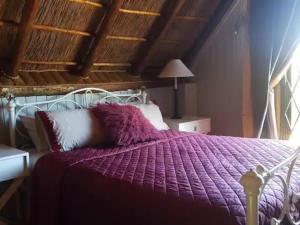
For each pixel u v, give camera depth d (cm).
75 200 245
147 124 348
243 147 298
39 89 343
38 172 277
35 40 323
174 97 461
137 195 208
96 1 329
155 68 470
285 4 385
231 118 463
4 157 274
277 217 180
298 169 228
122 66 427
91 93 389
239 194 190
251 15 412
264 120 414
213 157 271
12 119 324
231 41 450
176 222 186
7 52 320
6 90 321
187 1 397
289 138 413
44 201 269
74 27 341
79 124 322
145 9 371
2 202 290
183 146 313
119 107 345
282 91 413
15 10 293
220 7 432
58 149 304
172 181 217
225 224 170
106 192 224
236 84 452
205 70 483
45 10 308
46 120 312
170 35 429
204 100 489
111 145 322
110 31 368
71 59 371
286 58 391
